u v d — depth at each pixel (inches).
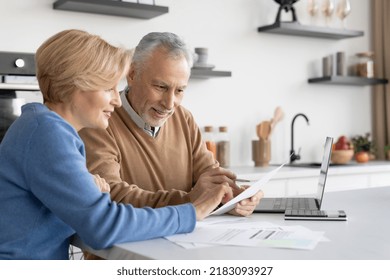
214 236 54.1
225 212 67.3
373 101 193.9
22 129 53.3
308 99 179.8
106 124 58.4
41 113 54.2
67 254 59.0
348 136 189.9
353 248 49.5
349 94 189.9
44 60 55.8
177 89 79.5
